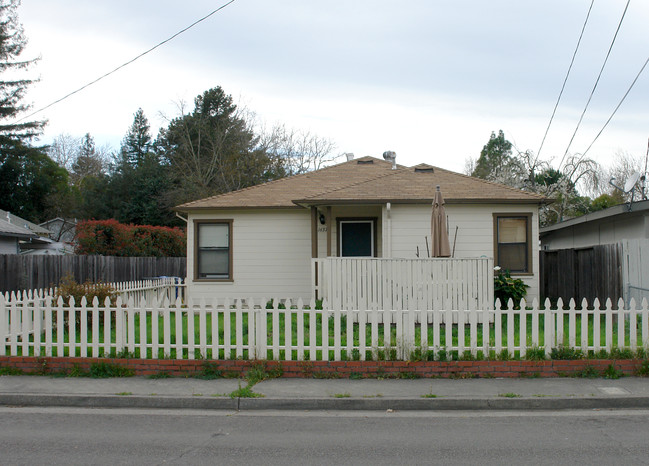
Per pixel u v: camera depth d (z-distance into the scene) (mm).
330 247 15828
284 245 17297
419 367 8547
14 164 39594
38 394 7777
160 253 26625
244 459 5566
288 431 6562
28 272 14469
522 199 15102
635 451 5773
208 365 8602
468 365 8523
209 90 49344
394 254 15359
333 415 7289
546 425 6766
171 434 6430
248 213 17375
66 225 45562
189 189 40125
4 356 8820
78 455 5684
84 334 8867
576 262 15859
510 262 15555
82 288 11109
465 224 15477
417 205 15406
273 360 8664
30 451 5809
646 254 11430
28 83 36656
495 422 6922
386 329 8719
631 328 8641
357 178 19406
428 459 5559
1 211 32969
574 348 8688
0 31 34875
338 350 8648
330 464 5422
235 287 17312
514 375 8516
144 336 8789
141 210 41500
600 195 37656
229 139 43969
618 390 7844
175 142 46562
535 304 8680
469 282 12023
